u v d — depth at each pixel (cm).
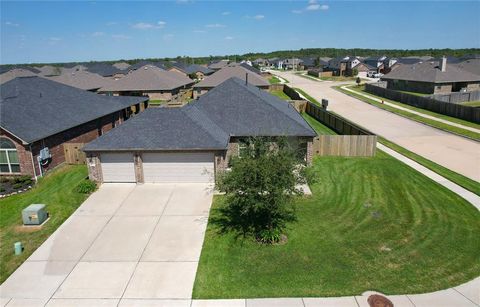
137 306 1007
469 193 1755
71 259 1242
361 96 5544
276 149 1398
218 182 1346
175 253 1266
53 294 1063
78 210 1623
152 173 1919
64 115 2419
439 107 4031
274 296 1026
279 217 1455
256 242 1324
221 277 1122
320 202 1667
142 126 1967
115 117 3177
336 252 1245
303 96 5597
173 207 1639
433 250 1244
